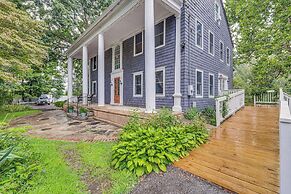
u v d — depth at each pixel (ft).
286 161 5.87
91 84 51.60
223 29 40.91
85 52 37.24
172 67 24.70
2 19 24.04
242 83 60.39
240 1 41.19
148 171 9.68
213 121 21.62
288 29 30.40
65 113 38.50
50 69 63.82
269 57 37.65
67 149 13.64
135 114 16.87
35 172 9.39
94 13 57.82
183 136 13.28
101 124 24.26
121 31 32.07
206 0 30.50
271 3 33.63
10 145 11.71
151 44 19.67
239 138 15.35
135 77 32.45
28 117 32.19
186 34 23.53
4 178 8.39
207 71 30.76
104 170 10.16
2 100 43.75
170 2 21.48
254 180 8.56
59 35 55.42
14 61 25.71
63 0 51.01
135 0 20.95
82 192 8.16
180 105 23.36
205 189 8.21
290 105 16.83
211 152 12.24
